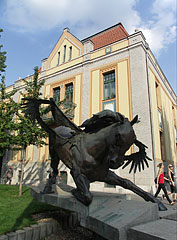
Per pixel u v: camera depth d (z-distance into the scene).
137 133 12.11
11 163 19.83
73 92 16.81
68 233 4.11
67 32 19.42
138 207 2.40
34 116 3.87
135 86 13.12
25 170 17.80
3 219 4.19
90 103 15.31
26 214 4.67
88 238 3.86
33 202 6.23
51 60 20.11
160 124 15.66
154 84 15.47
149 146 11.52
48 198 3.83
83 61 16.80
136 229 1.91
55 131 3.95
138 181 11.12
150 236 1.73
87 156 2.89
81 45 17.70
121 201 2.85
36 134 9.16
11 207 5.50
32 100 3.72
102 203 2.94
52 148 4.14
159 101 16.66
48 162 16.33
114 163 2.42
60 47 19.70
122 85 13.84
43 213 4.91
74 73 17.31
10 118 9.51
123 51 14.50
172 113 21.20
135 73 13.38
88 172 2.88
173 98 23.06
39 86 9.88
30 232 3.53
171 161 17.05
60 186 5.48
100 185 12.19
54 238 3.80
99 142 2.82
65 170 14.39
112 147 2.52
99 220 2.36
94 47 17.89
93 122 2.96
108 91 14.95
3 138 9.19
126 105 13.26
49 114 13.71
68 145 3.40
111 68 14.86
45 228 3.85
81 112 15.61
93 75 15.85
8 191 8.91
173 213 2.61
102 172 2.92
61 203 3.36
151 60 15.28
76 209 2.93
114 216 2.33
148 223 2.15
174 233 1.76
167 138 17.06
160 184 7.29
